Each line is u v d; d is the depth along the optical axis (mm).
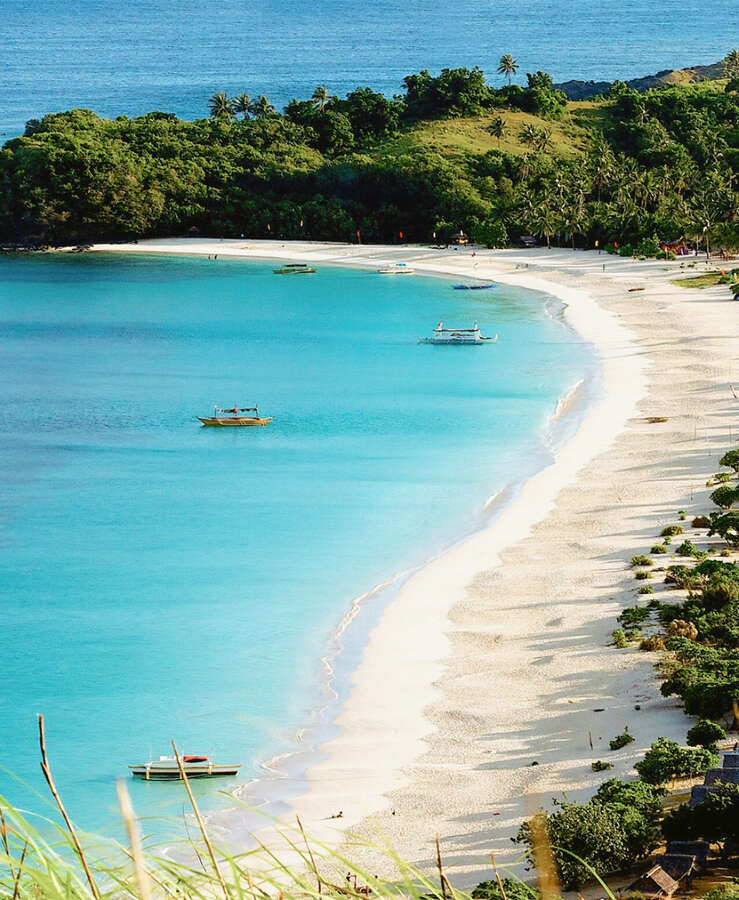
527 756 83062
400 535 138000
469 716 91125
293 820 76125
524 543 130750
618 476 153250
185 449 181750
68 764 86938
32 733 92250
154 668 104000
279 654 106438
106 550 136000
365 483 159875
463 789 79125
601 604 109562
